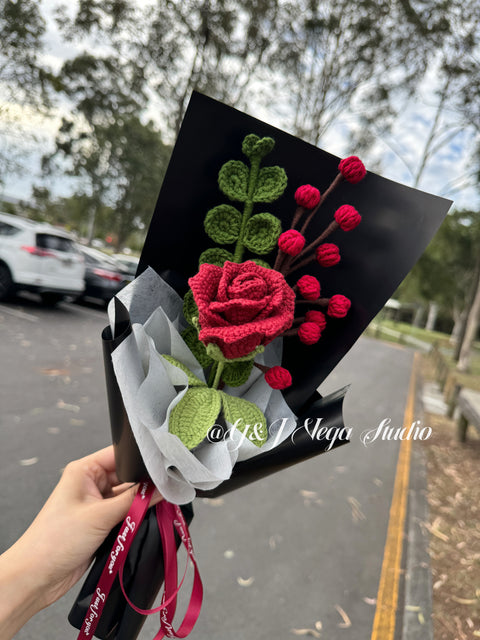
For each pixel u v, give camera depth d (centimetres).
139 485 87
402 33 982
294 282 86
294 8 969
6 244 706
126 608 90
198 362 83
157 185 1380
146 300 79
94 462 99
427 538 290
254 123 81
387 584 235
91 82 978
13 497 238
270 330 58
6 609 72
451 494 368
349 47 1020
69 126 1108
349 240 85
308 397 87
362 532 284
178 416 73
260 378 85
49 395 402
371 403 664
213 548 240
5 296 722
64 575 82
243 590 212
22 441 303
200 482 74
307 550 253
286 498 312
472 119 1052
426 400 796
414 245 82
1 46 779
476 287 1606
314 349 88
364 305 85
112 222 1842
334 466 386
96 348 613
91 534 82
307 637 191
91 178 1266
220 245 85
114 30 866
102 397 425
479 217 1683
